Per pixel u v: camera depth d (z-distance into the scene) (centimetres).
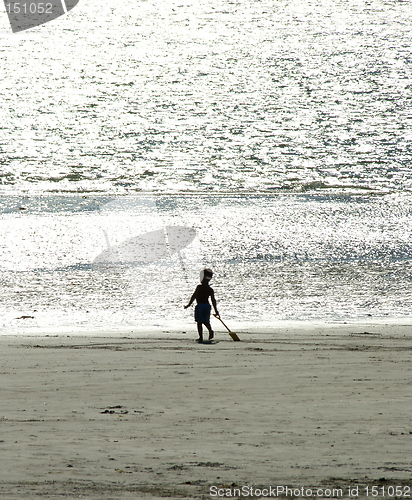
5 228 11319
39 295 7119
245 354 4053
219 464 1736
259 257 9494
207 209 13500
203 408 2459
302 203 14288
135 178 17900
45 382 3045
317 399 2628
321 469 1688
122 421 2245
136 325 5631
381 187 16838
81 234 11012
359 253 9788
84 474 1644
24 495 1475
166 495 1492
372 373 3303
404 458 1784
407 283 7862
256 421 2242
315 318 6009
